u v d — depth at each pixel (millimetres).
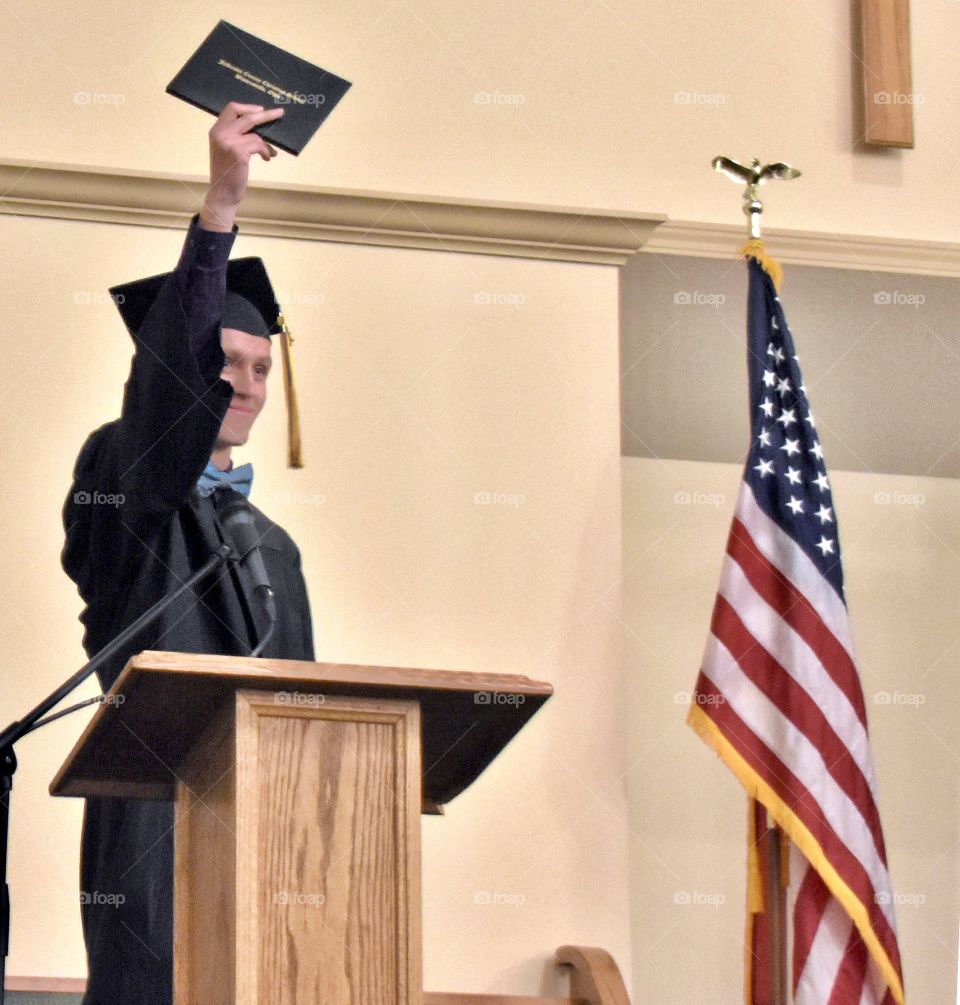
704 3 8156
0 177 7125
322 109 5949
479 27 7887
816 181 8086
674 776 7270
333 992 3297
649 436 7605
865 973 6324
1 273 7039
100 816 5371
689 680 7398
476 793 6930
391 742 3439
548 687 3510
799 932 6348
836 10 8305
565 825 6965
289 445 7043
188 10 7594
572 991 6488
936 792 7484
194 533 5523
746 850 7191
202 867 3662
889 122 8148
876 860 6387
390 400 7266
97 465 6180
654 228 7727
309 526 7016
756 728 6520
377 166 7637
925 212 8188
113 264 7141
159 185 7238
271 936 3293
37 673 6605
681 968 7043
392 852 3389
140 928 4906
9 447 6848
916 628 7660
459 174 7711
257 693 3375
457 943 6738
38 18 7453
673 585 7484
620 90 7965
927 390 7930
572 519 7332
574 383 7484
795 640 6609
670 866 7160
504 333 7461
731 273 7797
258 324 6805
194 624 5383
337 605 6973
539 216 7605
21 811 6410
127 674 3299
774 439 6953
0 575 6691
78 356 7016
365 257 7391
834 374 7863
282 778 3363
